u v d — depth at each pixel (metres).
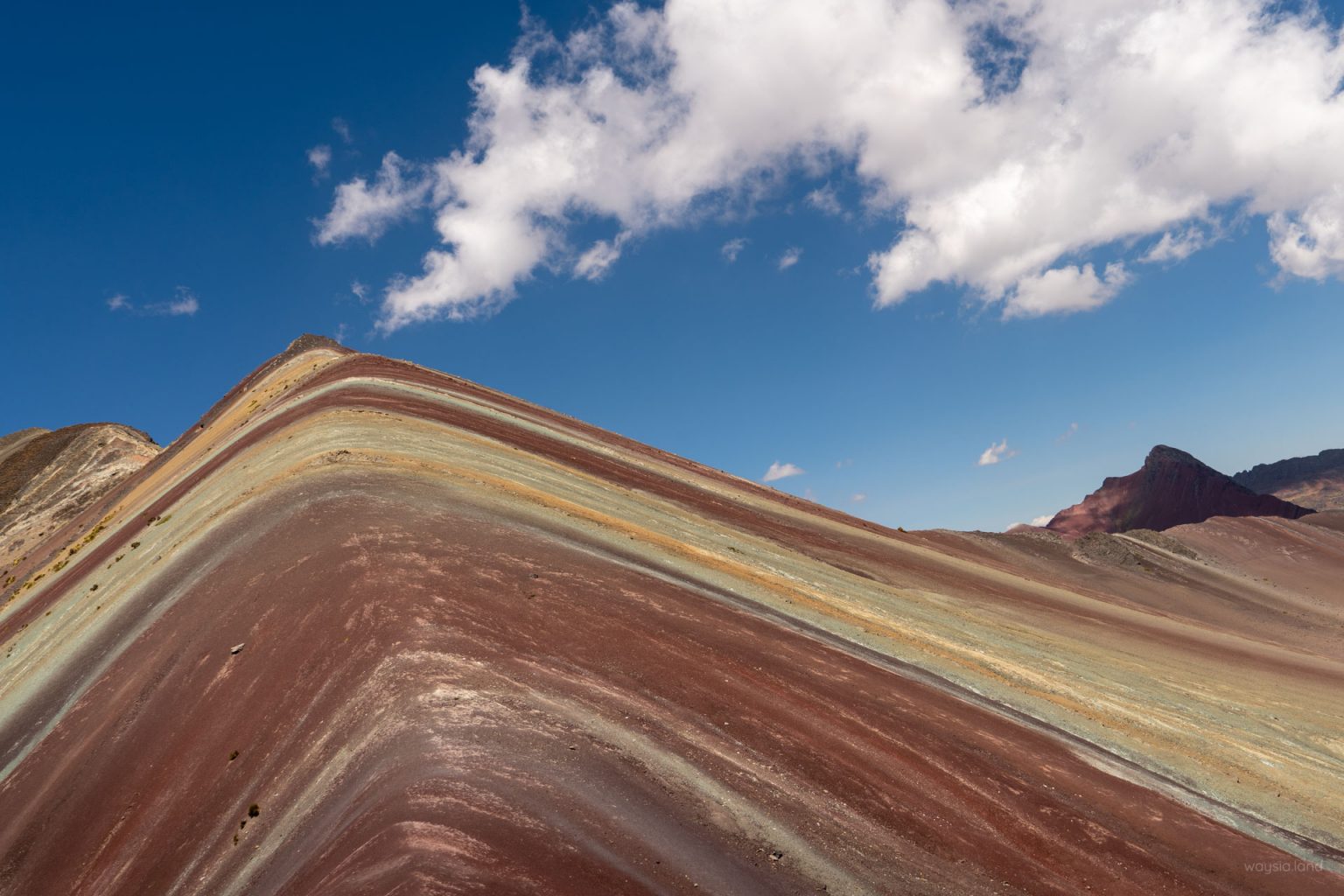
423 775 18.44
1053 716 34.62
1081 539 154.12
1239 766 34.12
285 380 96.81
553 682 24.69
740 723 25.70
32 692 33.53
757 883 18.30
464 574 31.23
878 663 35.72
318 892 14.98
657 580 37.47
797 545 66.94
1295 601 143.88
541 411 98.19
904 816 23.00
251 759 22.88
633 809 19.50
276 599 30.14
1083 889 21.61
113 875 20.94
